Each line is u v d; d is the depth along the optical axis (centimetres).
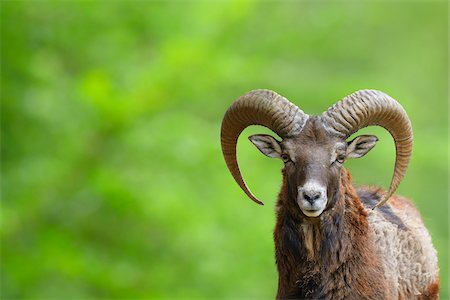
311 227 2381
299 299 2433
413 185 7856
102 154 5778
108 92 5491
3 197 5609
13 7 5722
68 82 5881
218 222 5544
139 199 5456
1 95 5772
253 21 7125
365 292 2395
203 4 6147
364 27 8244
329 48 7606
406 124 2439
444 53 9362
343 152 2341
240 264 5544
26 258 5534
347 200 2412
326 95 6856
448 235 7919
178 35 6116
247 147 5697
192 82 5847
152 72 5647
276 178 5822
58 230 5584
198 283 5556
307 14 7300
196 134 5634
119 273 5603
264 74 6606
